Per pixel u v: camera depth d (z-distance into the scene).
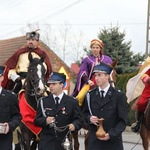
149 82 9.47
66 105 7.28
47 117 7.16
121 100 6.80
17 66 10.20
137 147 15.10
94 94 6.98
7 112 6.96
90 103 6.96
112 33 27.95
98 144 6.88
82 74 10.20
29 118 8.73
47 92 9.34
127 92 10.29
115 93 6.86
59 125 7.25
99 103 6.85
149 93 9.70
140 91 10.27
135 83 10.07
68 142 7.15
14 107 7.08
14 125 6.89
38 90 8.58
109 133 6.62
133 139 17.61
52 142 7.26
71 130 7.09
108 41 27.53
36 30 10.38
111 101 6.82
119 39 27.80
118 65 27.59
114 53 27.39
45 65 10.05
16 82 9.79
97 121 6.73
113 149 6.82
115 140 6.81
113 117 6.80
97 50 10.27
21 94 9.26
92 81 10.05
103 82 6.84
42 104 7.34
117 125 6.72
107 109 6.80
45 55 9.81
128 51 27.94
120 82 22.11
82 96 9.91
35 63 8.88
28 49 10.27
